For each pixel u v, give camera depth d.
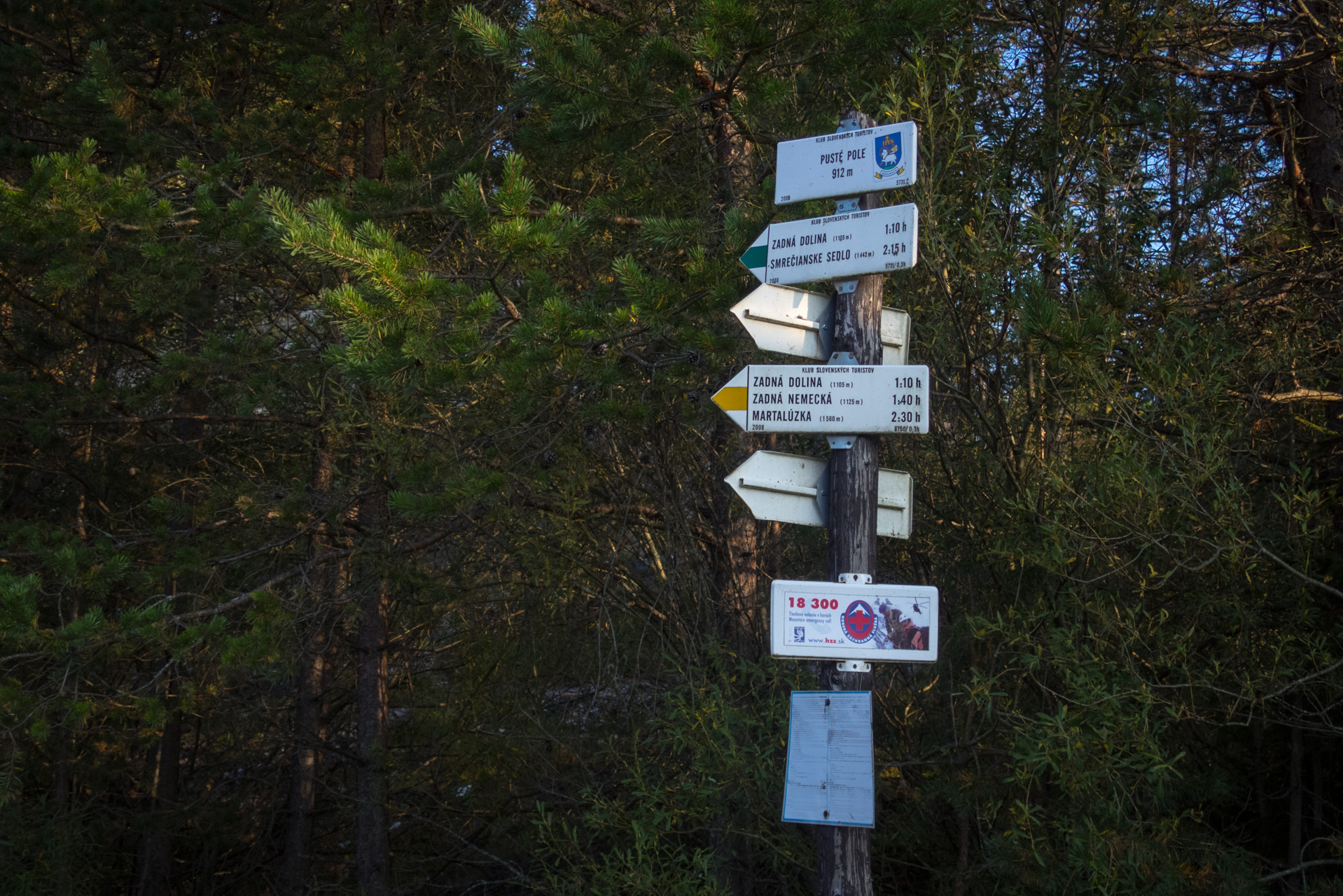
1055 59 5.09
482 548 7.46
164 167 6.46
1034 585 4.56
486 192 6.00
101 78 6.25
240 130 6.53
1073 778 3.68
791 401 3.07
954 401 5.06
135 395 7.14
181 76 7.36
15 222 4.65
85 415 7.29
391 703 10.27
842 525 3.04
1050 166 4.90
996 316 4.67
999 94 5.21
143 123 6.73
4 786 4.98
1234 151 6.25
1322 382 4.59
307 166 7.09
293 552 7.66
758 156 5.73
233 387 6.48
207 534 6.73
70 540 6.58
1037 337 3.60
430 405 5.57
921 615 2.96
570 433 5.68
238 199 5.59
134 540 6.91
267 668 6.22
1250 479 4.67
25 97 7.15
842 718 2.96
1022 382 4.81
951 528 5.04
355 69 6.54
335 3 7.20
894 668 5.30
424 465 5.39
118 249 5.62
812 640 2.97
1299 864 4.14
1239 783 4.99
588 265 5.48
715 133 5.37
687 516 6.36
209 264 5.59
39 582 5.01
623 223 5.15
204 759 11.16
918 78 4.30
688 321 4.18
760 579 6.41
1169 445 3.86
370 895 8.28
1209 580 4.26
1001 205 4.79
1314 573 4.35
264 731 10.02
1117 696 3.75
